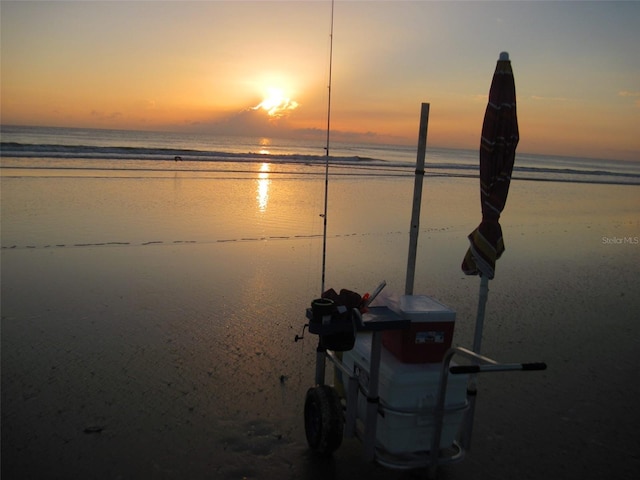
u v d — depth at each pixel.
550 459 3.90
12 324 5.83
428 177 28.09
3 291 6.87
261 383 4.81
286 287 7.75
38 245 9.22
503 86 3.43
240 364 5.16
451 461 3.30
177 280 7.75
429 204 17.47
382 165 39.91
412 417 3.24
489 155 3.47
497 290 8.30
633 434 4.33
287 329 6.14
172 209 13.34
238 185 19.20
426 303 3.51
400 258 9.91
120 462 3.56
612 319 7.26
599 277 9.55
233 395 4.56
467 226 13.67
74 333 5.68
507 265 10.03
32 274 7.63
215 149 67.19
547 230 14.25
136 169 22.52
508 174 3.48
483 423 4.38
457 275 9.01
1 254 8.56
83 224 11.02
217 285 7.63
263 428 4.08
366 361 3.48
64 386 4.55
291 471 3.57
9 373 4.73
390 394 3.21
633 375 5.48
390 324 3.15
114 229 10.75
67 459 3.57
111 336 5.65
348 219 13.68
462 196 20.11
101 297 6.84
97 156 28.31
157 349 5.39
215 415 4.23
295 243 10.57
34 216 11.51
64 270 7.89
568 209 19.17
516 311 7.34
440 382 3.18
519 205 19.30
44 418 4.05
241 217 12.95
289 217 13.37
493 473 3.70
